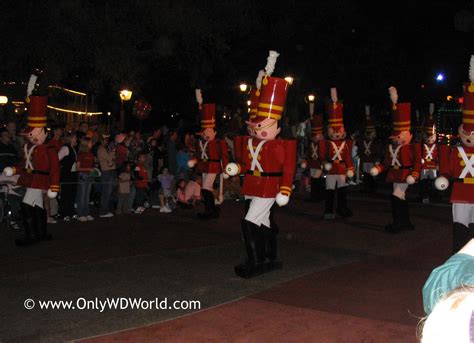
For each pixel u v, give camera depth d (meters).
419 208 16.45
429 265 9.40
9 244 10.38
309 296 7.50
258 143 8.57
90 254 9.66
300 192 19.62
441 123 25.58
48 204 12.62
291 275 8.63
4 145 11.84
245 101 27.34
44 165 10.19
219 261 9.39
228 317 6.62
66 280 8.05
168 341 5.85
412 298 7.43
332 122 14.02
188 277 8.35
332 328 6.29
